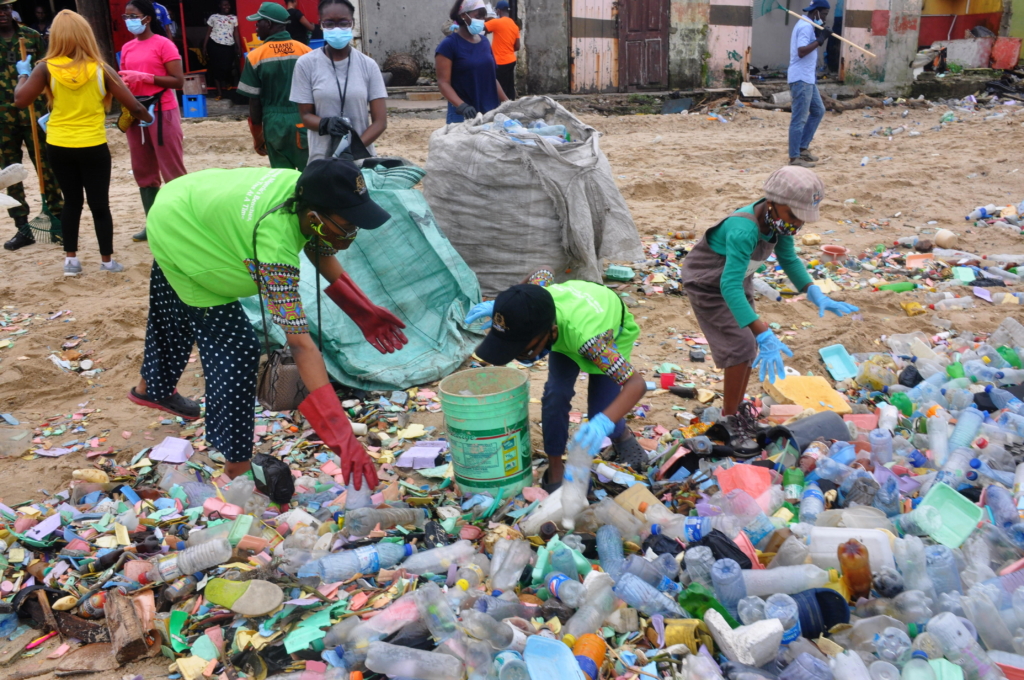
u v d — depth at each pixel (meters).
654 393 4.91
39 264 7.12
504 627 2.70
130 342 5.57
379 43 17.48
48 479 3.95
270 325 4.86
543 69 17.73
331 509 3.63
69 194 6.48
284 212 3.19
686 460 3.76
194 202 3.40
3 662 2.85
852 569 2.83
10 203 4.47
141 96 7.01
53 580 3.17
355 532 3.32
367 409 4.70
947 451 3.84
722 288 3.77
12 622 3.04
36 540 3.37
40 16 16.31
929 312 6.18
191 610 3.00
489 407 3.45
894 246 7.84
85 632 2.97
